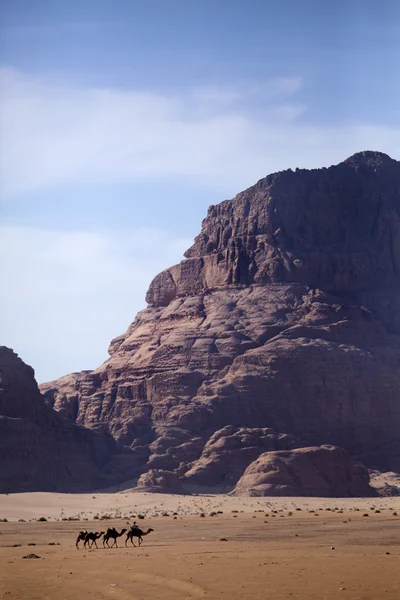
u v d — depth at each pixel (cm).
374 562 6334
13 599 5106
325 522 12525
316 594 4922
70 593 5291
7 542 10138
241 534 10600
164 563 6656
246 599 4831
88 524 13225
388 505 19650
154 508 18175
